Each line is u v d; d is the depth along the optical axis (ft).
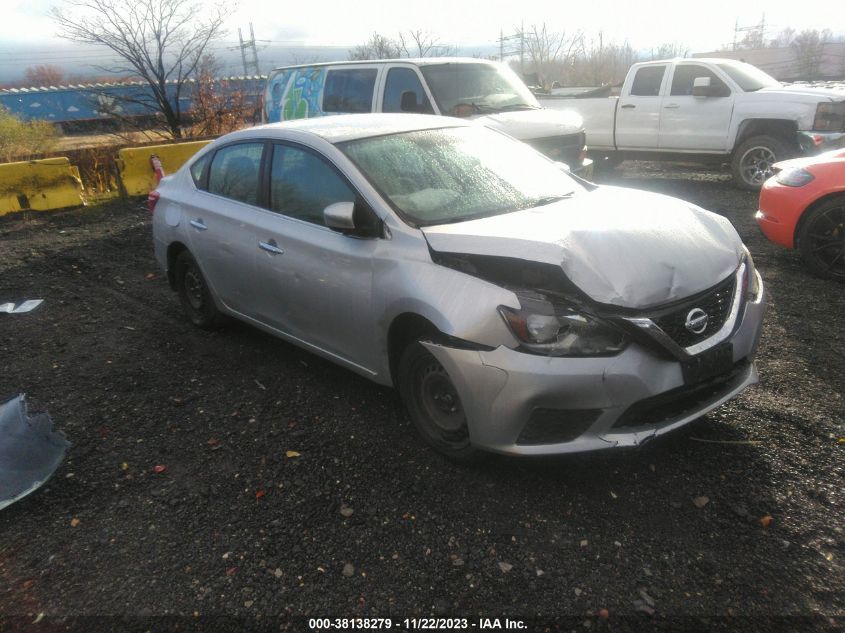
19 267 24.67
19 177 32.86
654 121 36.27
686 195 33.37
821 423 11.71
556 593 8.46
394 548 9.36
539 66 108.27
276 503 10.46
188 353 16.38
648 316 9.59
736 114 33.24
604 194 13.25
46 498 10.88
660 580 8.57
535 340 9.47
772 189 20.12
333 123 14.37
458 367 10.00
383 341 11.64
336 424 12.68
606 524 9.61
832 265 19.13
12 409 12.00
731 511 9.72
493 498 10.28
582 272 9.74
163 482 11.16
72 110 148.56
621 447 9.64
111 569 9.27
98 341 17.43
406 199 11.93
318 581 8.84
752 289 11.20
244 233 14.49
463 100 27.09
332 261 12.30
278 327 14.55
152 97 66.23
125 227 30.32
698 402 10.37
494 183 12.98
